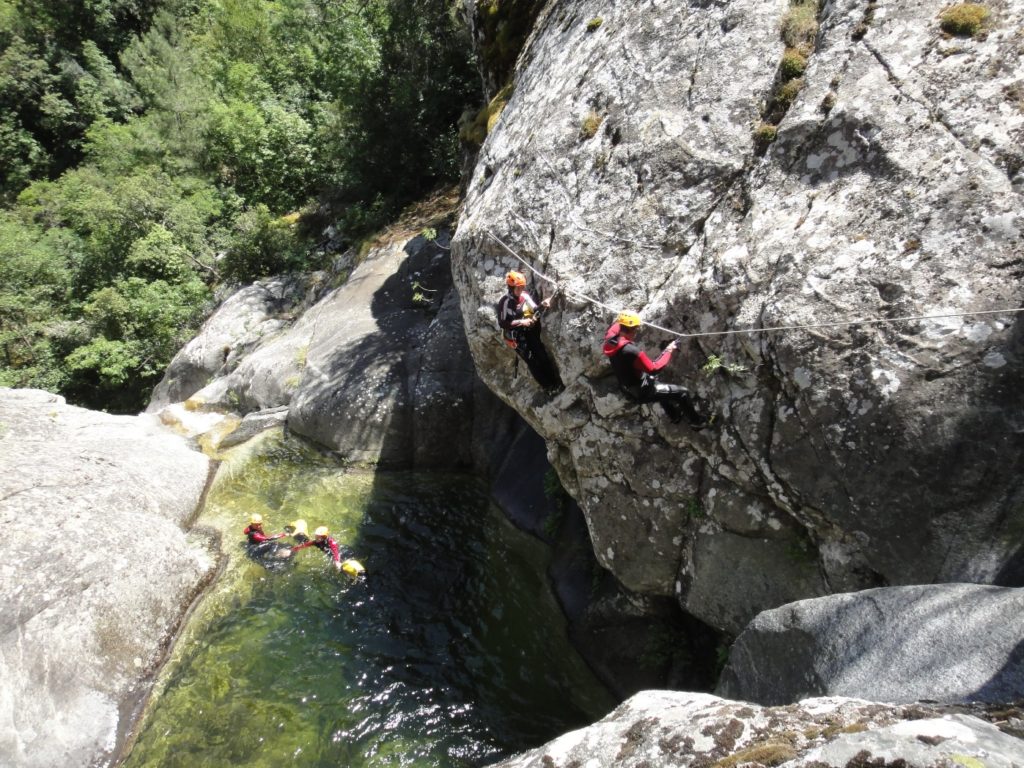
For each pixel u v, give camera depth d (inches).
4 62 1133.7
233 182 864.9
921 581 158.6
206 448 465.4
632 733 136.3
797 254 182.7
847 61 191.9
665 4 244.1
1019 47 167.2
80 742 245.3
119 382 705.0
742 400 191.9
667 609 252.7
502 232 259.8
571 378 236.4
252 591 328.2
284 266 702.5
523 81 328.2
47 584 278.7
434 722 259.6
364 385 445.4
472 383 429.7
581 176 241.3
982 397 151.3
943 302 159.2
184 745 252.8
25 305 770.8
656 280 213.3
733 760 109.4
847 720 114.3
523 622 303.3
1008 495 147.2
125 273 775.1
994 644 120.8
